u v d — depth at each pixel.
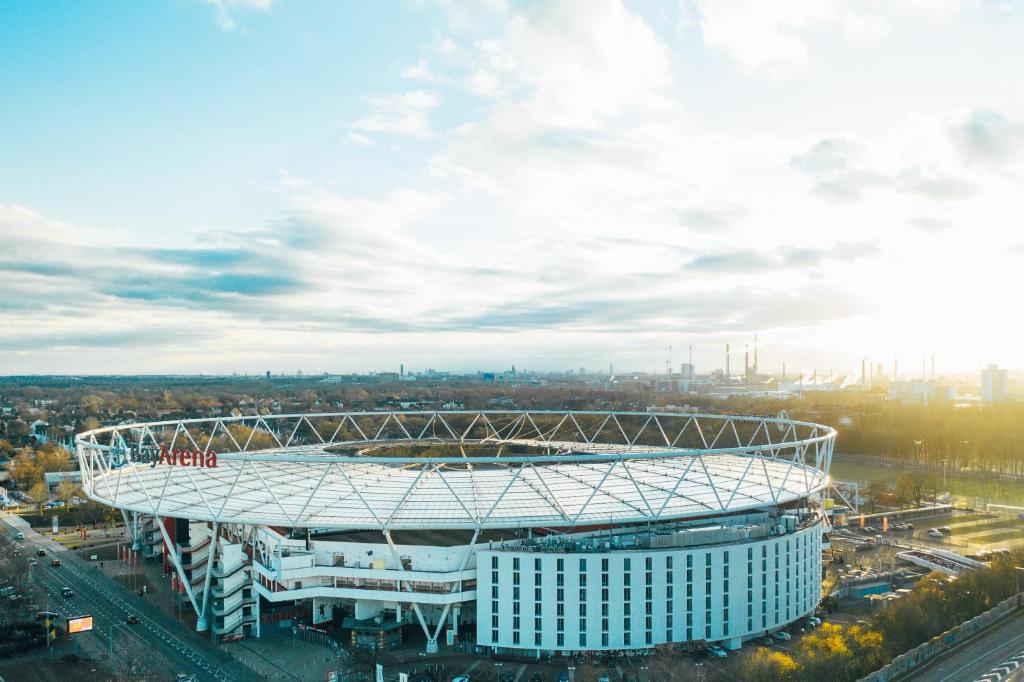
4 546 174.62
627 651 120.62
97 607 144.12
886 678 106.38
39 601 147.25
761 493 153.00
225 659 118.25
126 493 157.00
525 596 121.19
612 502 143.38
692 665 114.69
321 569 127.50
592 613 120.31
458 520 128.12
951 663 112.31
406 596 123.12
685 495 150.50
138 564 175.50
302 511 132.12
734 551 126.12
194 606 137.12
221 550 131.50
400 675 106.81
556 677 110.69
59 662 117.25
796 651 120.25
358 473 179.50
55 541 198.38
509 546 127.12
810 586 138.50
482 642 122.25
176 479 171.50
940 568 161.38
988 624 127.25
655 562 121.50
